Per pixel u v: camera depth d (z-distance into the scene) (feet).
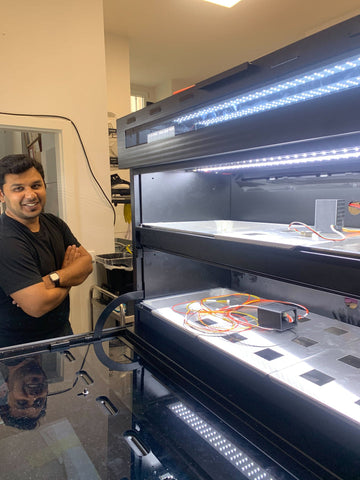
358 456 1.71
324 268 1.88
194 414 2.30
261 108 2.16
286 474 1.78
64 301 5.49
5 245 4.61
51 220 5.65
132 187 3.63
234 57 13.39
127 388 2.65
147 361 3.06
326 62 1.69
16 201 4.75
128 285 6.43
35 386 2.68
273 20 10.57
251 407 2.31
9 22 6.07
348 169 2.68
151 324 3.43
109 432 2.15
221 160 2.50
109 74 11.25
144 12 9.95
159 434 2.11
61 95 6.65
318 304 3.23
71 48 6.68
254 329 2.89
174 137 2.80
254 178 3.68
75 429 2.18
